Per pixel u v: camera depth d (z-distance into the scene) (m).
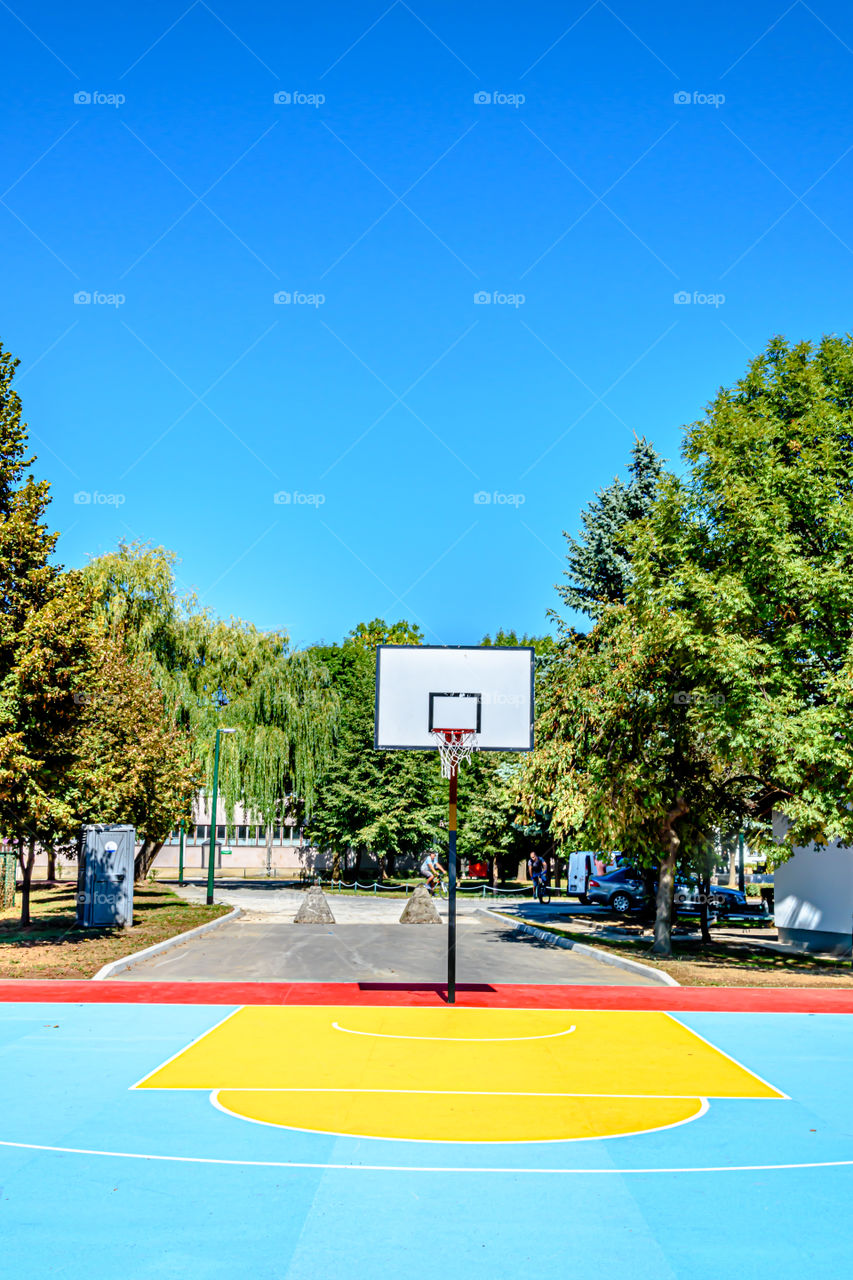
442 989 18.00
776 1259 6.41
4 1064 11.67
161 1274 6.05
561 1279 6.05
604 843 23.14
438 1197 7.46
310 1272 6.11
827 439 21.48
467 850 48.94
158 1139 8.80
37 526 21.23
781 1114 9.87
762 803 24.62
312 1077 11.11
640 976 20.11
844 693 18.95
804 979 19.73
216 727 42.09
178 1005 15.88
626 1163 8.31
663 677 22.69
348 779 47.56
